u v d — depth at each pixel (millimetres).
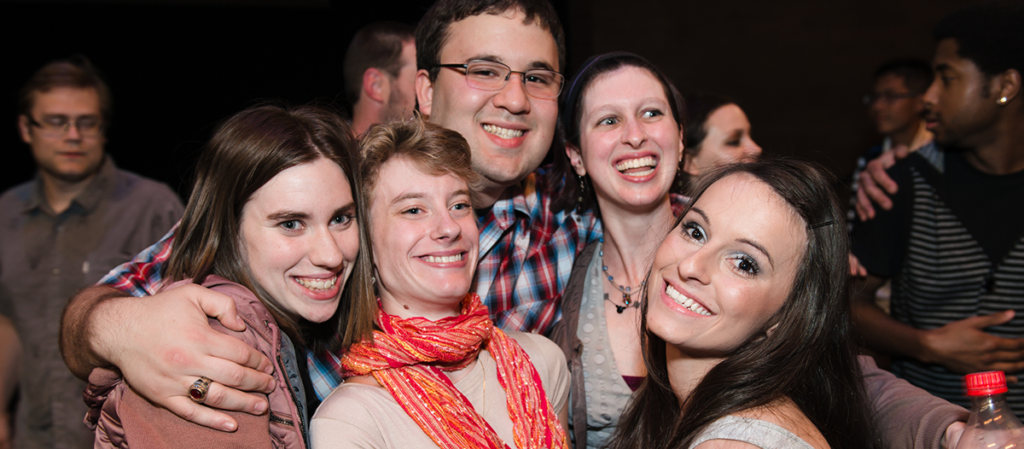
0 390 2484
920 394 1472
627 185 1767
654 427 1513
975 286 2102
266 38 5531
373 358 1315
